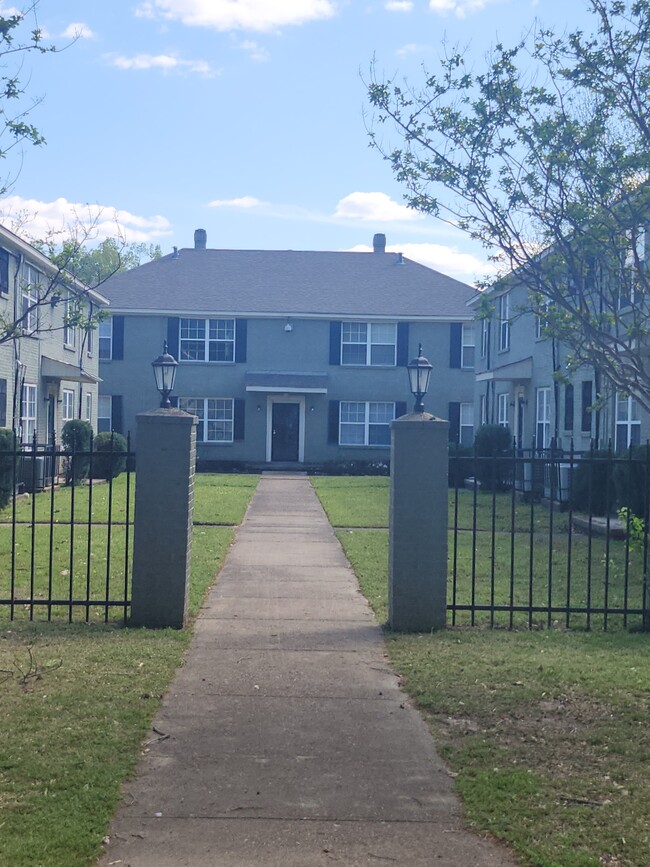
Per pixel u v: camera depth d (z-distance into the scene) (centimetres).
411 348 3441
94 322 931
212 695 627
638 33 638
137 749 524
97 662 691
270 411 3419
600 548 1320
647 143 638
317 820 444
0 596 940
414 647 755
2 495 1667
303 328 3441
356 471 3269
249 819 444
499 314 2755
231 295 3491
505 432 2428
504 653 738
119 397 3397
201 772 497
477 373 2806
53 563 1140
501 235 655
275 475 3080
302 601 939
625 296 652
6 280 2128
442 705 606
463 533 1494
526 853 410
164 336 3400
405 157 673
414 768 506
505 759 516
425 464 820
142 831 431
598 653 740
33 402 2405
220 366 3419
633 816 445
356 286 3597
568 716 587
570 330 641
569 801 462
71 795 460
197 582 1015
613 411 1778
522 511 1828
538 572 1123
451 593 986
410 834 431
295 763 511
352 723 576
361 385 3444
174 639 770
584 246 637
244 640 776
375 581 1049
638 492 1402
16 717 566
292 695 630
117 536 1391
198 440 3419
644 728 564
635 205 635
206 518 1636
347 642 773
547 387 2239
